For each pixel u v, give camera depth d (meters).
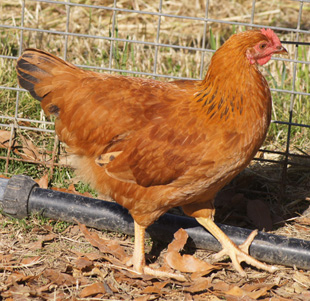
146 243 4.25
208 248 4.12
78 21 7.66
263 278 3.79
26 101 5.61
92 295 3.51
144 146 3.54
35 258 3.83
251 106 3.42
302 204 4.82
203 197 3.80
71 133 3.80
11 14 7.59
